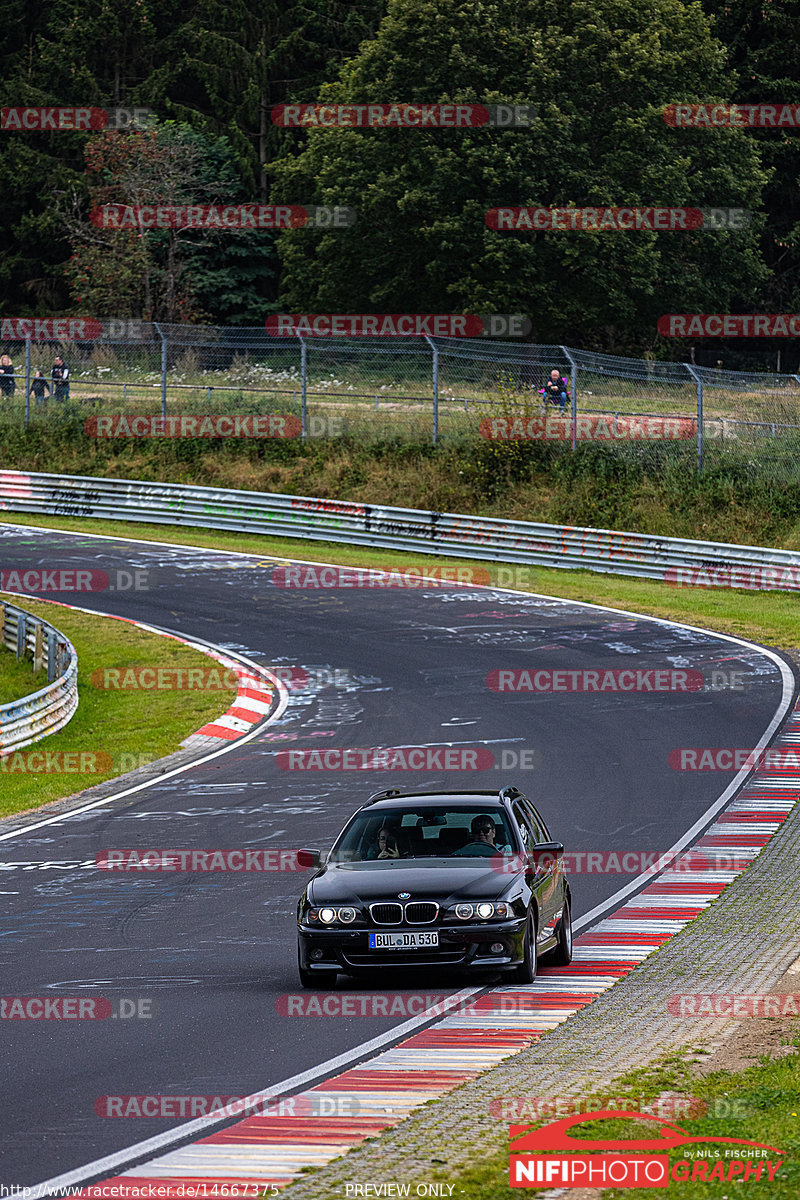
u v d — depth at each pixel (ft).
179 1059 73.97
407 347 527.81
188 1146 58.95
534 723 196.54
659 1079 66.95
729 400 385.50
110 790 175.83
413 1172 54.24
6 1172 56.08
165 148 617.21
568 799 154.71
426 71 541.75
